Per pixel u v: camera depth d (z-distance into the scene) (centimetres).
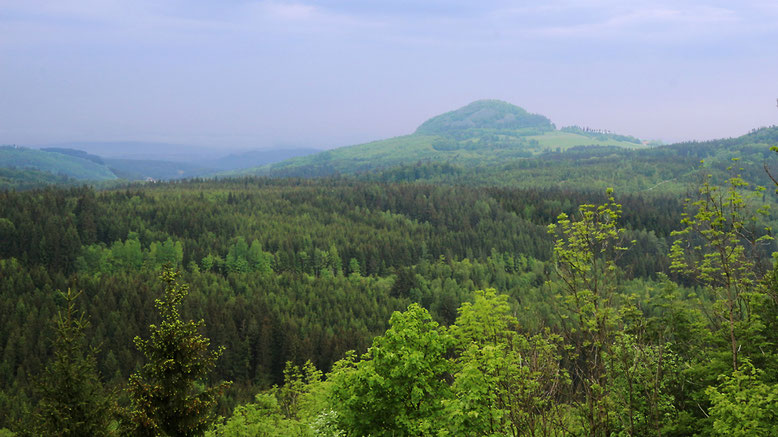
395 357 2197
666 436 2403
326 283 17212
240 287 16512
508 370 1852
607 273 1847
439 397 2248
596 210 1944
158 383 1944
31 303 13762
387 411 2289
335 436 2219
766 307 2481
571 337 1744
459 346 2594
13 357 11738
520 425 1741
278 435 2659
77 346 1845
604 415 1683
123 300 13825
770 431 1734
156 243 19638
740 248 2073
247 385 10531
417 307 2433
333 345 11531
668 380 2494
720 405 1797
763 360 2459
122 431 1908
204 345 2048
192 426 2000
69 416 1773
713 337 2684
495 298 2591
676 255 2573
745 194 2020
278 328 12350
